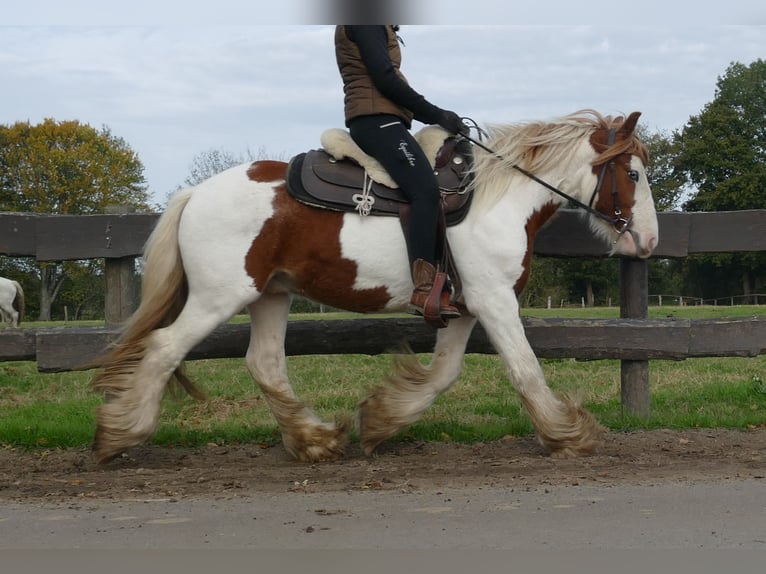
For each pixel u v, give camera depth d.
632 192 5.45
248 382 9.24
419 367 5.48
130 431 5.02
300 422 5.40
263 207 5.02
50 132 49.62
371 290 5.14
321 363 10.56
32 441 5.90
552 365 10.48
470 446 5.77
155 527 3.80
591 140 5.44
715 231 6.52
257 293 5.05
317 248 5.06
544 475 4.80
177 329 5.07
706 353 6.43
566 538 3.55
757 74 56.06
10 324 21.55
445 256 5.13
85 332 6.15
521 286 5.23
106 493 4.52
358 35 5.04
